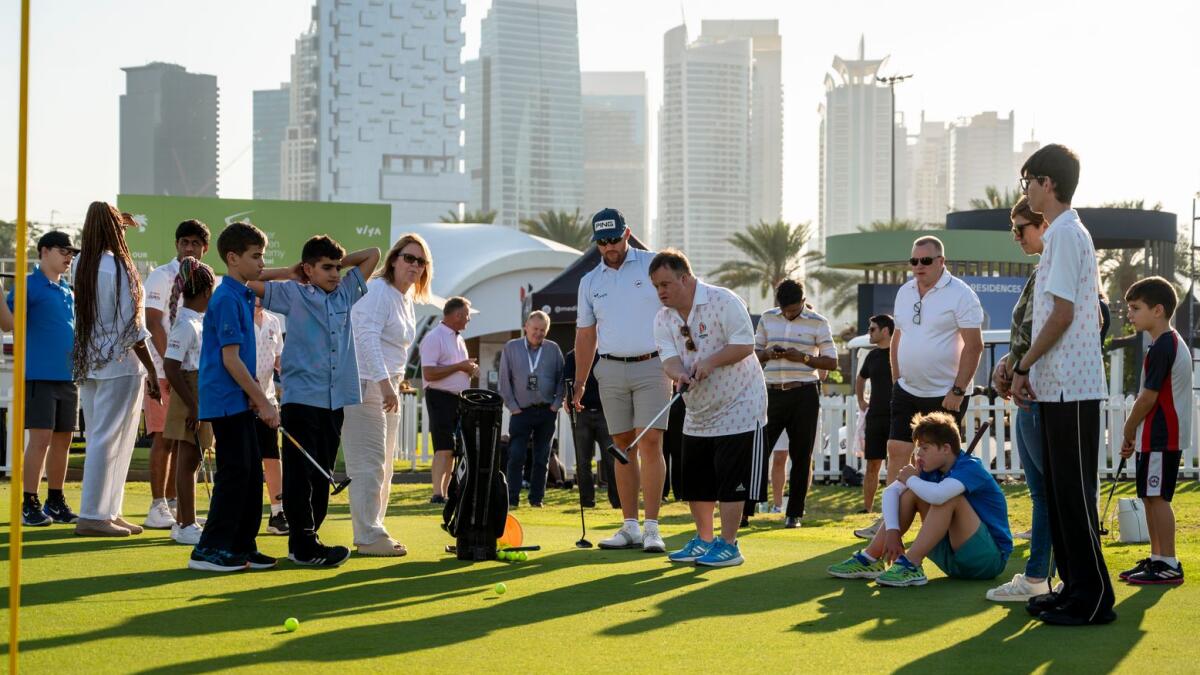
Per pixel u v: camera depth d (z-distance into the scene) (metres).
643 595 5.84
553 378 12.02
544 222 67.44
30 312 8.40
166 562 6.78
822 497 13.53
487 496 7.15
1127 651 4.53
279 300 6.79
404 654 4.45
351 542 8.23
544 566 6.92
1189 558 7.26
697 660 4.38
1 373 14.75
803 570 6.77
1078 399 5.11
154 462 8.60
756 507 10.79
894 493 6.41
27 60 3.91
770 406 9.90
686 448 7.09
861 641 4.73
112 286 7.87
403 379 7.80
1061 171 5.19
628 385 7.70
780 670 4.23
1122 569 6.65
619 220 7.67
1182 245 44.25
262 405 6.46
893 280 35.03
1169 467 6.20
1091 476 5.12
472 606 5.50
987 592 5.78
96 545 7.50
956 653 4.50
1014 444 15.53
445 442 12.07
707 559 6.91
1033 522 5.70
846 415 15.81
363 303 7.36
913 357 7.89
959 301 7.79
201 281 7.50
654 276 6.86
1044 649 4.57
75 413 8.74
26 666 4.22
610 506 12.15
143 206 17.70
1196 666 4.28
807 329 9.91
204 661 4.31
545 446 12.20
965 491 6.18
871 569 6.39
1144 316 6.32
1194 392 15.80
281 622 5.05
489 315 34.47
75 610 5.28
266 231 18.08
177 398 7.68
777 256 57.28
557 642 4.69
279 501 8.66
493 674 4.14
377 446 7.38
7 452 14.37
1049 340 5.10
